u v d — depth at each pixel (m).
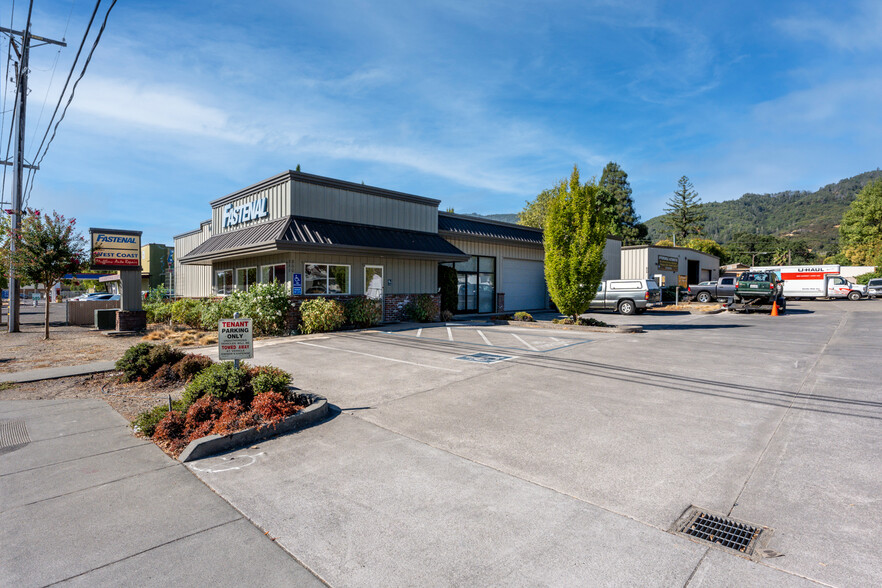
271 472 4.54
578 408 6.54
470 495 4.02
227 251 16.12
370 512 3.75
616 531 3.44
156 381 8.20
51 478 4.42
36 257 14.57
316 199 15.91
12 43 16.45
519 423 5.90
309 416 5.92
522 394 7.29
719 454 4.88
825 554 3.13
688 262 40.66
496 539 3.34
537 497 3.98
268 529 3.51
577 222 16.20
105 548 3.26
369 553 3.19
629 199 65.12
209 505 3.89
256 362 9.94
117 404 7.02
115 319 18.56
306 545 3.29
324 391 7.50
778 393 7.30
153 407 6.67
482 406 6.66
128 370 8.45
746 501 3.88
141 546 3.28
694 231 80.44
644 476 4.37
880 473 4.38
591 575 2.93
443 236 20.91
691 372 8.85
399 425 5.86
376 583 2.87
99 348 12.83
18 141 18.25
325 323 15.11
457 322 18.86
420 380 8.23
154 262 38.03
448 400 6.97
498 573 2.96
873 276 45.75
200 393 6.16
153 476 4.47
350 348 11.87
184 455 4.83
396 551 3.21
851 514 3.65
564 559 3.10
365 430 5.69
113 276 36.47
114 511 3.79
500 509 3.78
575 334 14.83
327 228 15.83
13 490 4.17
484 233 23.11
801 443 5.16
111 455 5.00
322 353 11.09
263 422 5.52
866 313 24.27
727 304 26.42
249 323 6.49
